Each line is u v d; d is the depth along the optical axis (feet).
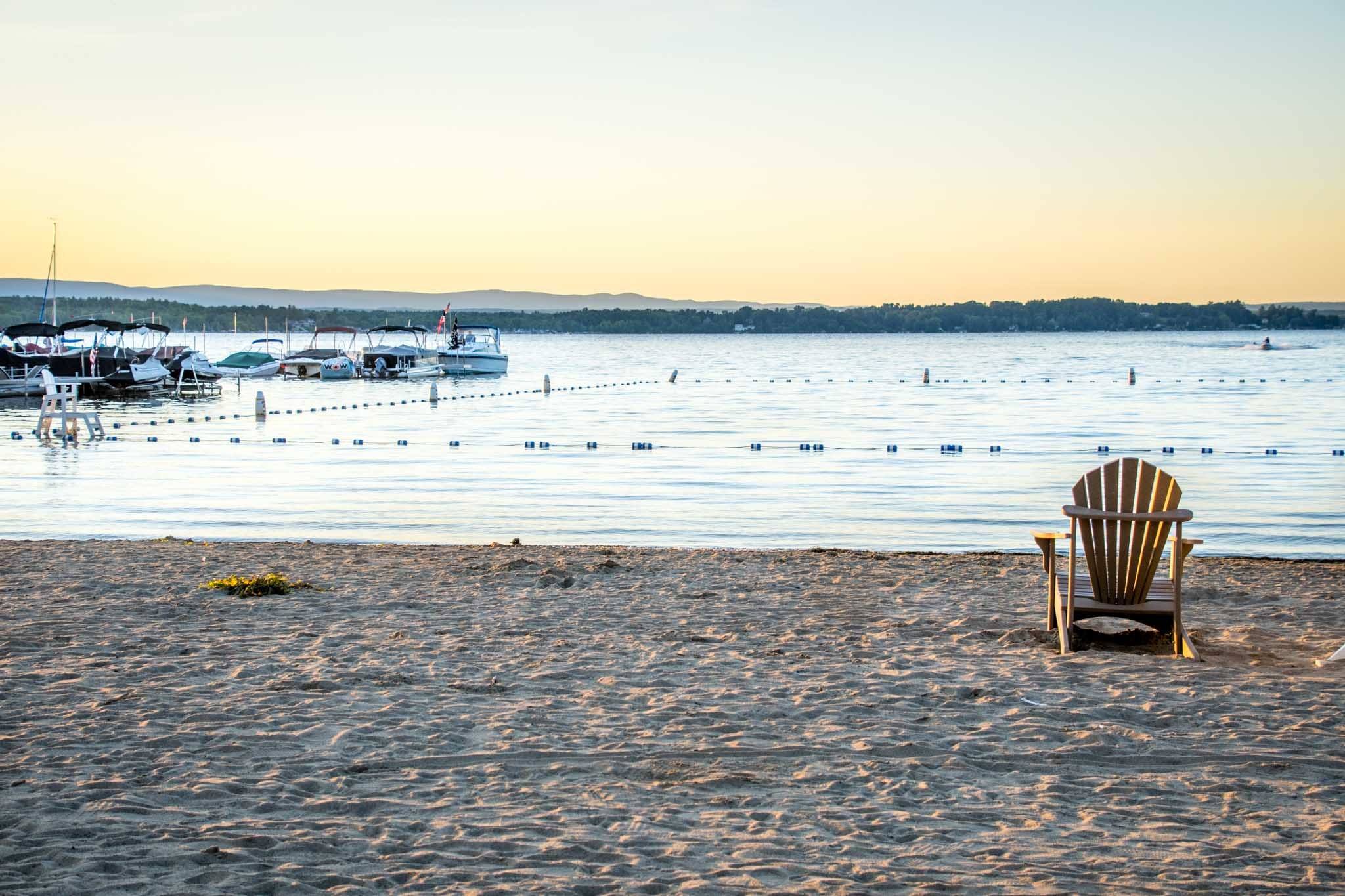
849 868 14.08
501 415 143.84
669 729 19.86
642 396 188.85
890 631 28.25
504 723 20.17
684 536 53.52
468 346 269.03
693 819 15.79
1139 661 24.93
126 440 107.04
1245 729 19.81
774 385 224.74
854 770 17.87
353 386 222.48
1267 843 14.90
